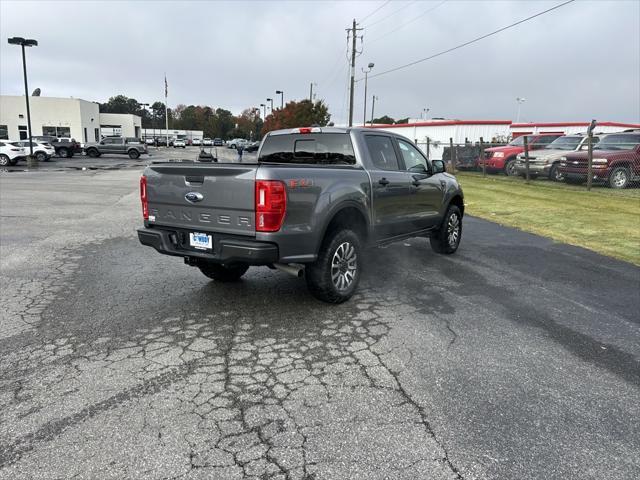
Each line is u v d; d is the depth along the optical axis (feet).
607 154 49.11
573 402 10.10
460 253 24.32
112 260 22.07
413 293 17.51
